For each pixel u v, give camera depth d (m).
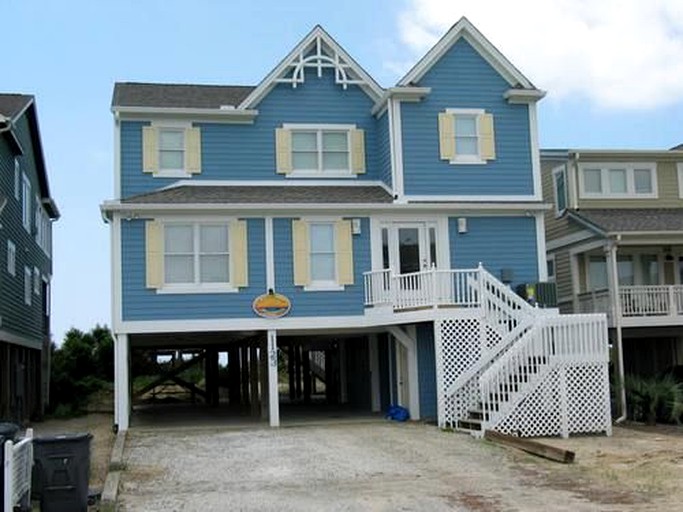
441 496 11.37
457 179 22.11
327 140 23.36
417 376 20.58
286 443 16.73
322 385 43.41
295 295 20.78
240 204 20.44
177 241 20.48
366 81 23.41
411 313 19.69
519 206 21.97
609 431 18.08
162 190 22.02
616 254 27.00
